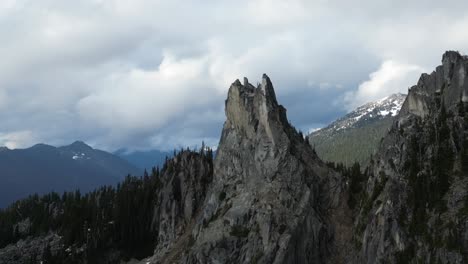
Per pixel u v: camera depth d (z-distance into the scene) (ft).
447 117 438.81
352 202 520.01
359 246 459.32
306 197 501.56
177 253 567.18
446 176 406.41
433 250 377.30
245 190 535.19
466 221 369.91
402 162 446.60
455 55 464.65
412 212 410.52
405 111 488.02
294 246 469.57
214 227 516.73
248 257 474.90
